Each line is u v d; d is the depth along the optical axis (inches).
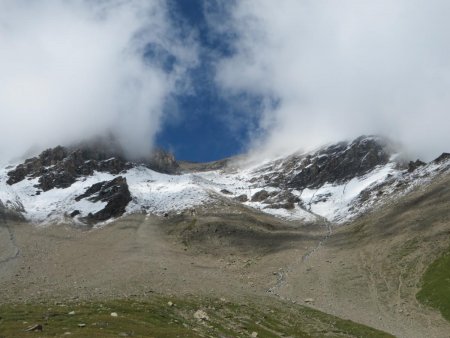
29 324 2999.5
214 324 3858.3
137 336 2891.2
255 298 5290.4
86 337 2662.4
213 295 5260.8
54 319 3324.3
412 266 6038.4
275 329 3944.4
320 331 4033.0
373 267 6368.1
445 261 5772.6
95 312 3732.8
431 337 4153.5
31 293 4933.6
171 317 3919.8
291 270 6742.1
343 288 5787.4
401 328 4436.5
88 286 5452.8
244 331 3720.5
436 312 4781.0
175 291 5349.4
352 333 4037.9
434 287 5265.8
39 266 6643.7
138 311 3956.7
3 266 6476.4
